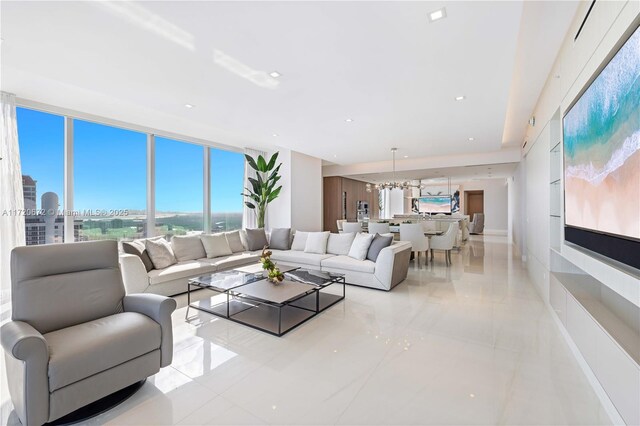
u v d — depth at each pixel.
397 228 6.76
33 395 1.47
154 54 2.62
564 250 2.79
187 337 2.75
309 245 5.38
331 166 9.97
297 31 2.28
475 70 2.91
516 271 5.51
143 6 1.99
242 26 2.21
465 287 4.43
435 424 1.64
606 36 1.75
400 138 5.73
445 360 2.32
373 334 2.79
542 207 3.86
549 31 2.61
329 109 4.05
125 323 1.94
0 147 3.67
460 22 2.17
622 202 1.56
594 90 1.96
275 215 7.57
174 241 4.58
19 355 1.44
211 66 2.84
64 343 1.69
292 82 3.20
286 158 7.39
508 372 2.15
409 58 2.68
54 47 2.50
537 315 3.27
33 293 1.90
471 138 5.69
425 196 15.75
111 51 2.57
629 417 1.48
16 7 1.98
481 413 1.72
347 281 4.56
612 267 1.73
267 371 2.17
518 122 5.32
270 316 3.25
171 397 1.88
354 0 1.93
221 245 5.08
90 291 2.14
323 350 2.49
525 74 3.42
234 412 1.74
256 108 4.03
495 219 13.90
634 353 1.51
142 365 1.91
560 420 1.66
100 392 1.70
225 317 3.24
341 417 1.70
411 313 3.34
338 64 2.80
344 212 10.58
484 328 2.93
